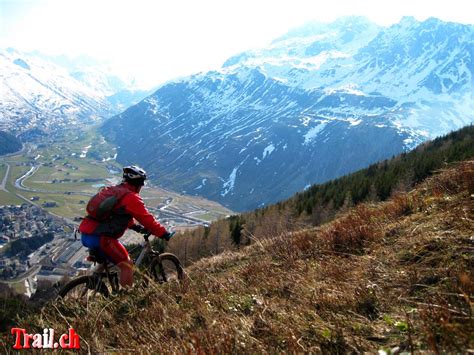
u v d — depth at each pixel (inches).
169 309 225.6
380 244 268.5
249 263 318.0
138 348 178.4
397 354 130.9
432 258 206.7
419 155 3472.0
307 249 319.6
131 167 266.2
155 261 297.0
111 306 246.8
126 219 262.8
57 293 270.4
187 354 153.2
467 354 116.0
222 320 188.4
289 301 206.8
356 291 189.6
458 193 302.0
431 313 143.4
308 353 143.9
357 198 2246.6
